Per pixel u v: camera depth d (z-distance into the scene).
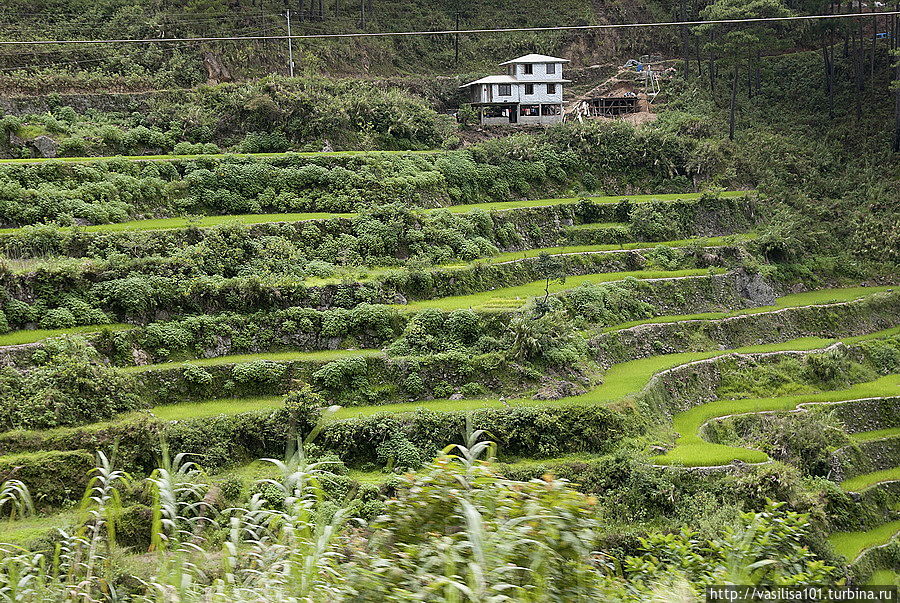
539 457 70.88
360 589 18.89
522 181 123.06
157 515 21.03
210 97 121.62
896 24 155.62
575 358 81.81
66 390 67.56
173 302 80.81
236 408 72.56
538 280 103.75
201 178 100.00
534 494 19.44
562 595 18.52
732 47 144.50
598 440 72.19
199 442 66.94
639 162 131.50
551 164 126.75
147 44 135.00
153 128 114.94
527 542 18.44
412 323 82.50
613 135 132.75
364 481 65.69
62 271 77.94
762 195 131.38
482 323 83.38
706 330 100.25
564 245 112.38
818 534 63.41
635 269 109.88
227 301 82.56
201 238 89.25
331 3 177.50
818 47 175.38
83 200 92.56
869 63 163.00
